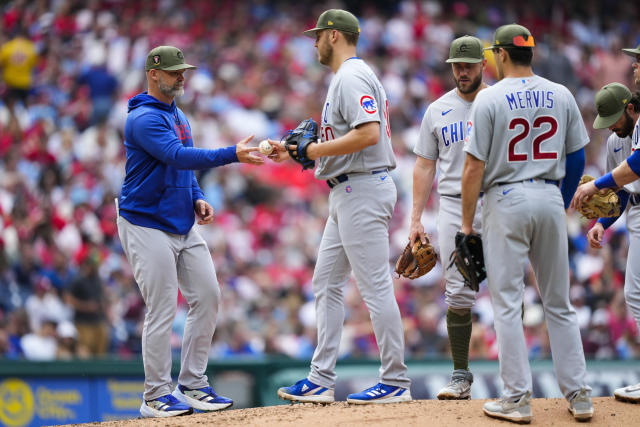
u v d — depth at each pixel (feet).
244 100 177.88
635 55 63.26
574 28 228.43
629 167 56.75
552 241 53.62
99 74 164.35
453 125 64.54
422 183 65.87
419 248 63.36
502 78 56.75
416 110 192.65
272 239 155.84
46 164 149.07
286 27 198.29
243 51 187.62
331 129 60.29
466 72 63.21
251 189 161.89
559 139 53.93
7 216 134.82
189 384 63.10
